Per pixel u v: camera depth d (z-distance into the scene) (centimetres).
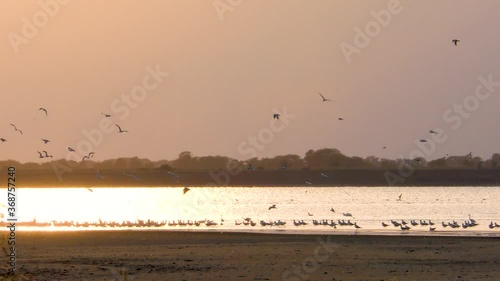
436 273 4116
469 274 4088
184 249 5234
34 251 5153
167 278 3969
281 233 6500
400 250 5112
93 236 6175
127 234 6356
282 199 18475
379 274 4094
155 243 5625
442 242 5578
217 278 3966
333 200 17512
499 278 3950
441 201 16450
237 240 5806
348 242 5603
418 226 7594
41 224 8006
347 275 4059
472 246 5331
